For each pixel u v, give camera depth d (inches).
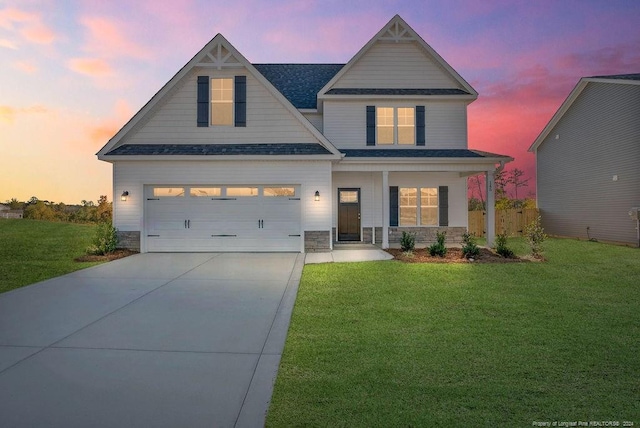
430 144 607.5
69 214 1347.2
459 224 620.1
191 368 163.5
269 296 292.7
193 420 122.6
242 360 172.1
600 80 682.8
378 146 605.9
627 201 641.6
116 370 161.2
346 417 122.7
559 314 243.3
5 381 150.3
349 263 437.7
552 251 551.8
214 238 525.7
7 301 277.3
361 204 613.3
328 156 510.9
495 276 363.9
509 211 822.5
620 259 473.1
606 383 146.9
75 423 120.6
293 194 528.7
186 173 519.2
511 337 200.1
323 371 158.7
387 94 595.2
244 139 538.6
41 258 480.1
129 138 534.9
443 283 334.3
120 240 519.8
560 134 820.6
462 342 192.5
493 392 139.6
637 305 265.0
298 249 526.6
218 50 531.8
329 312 249.4
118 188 518.6
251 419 123.1
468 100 606.2
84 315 242.8
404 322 227.0
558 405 130.3
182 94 537.3
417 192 620.4
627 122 641.6
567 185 796.0
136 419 123.0
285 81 700.0
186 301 278.1
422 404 130.9
